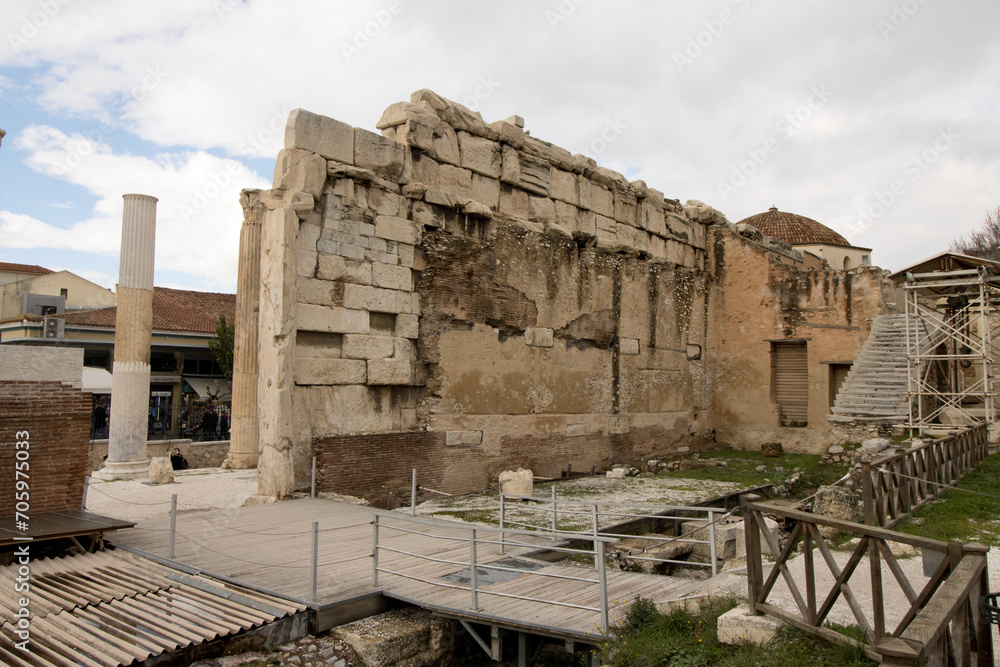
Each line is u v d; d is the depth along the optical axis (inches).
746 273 989.2
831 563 223.8
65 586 324.2
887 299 887.1
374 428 588.1
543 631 287.0
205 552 379.9
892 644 165.5
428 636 316.2
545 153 761.0
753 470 797.2
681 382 938.7
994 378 851.4
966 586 179.2
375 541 339.9
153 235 783.1
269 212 547.2
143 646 266.5
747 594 274.5
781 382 967.6
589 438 788.0
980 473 559.5
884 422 774.5
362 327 580.7
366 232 587.5
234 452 776.3
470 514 525.0
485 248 685.3
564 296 768.9
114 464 735.1
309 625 305.0
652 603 290.8
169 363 1465.3
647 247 893.8
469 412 663.8
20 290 1619.1
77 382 411.5
